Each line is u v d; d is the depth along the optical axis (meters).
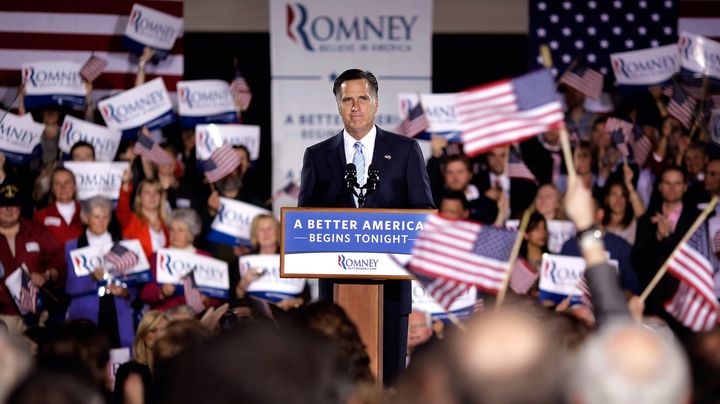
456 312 12.13
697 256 7.68
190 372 2.75
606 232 14.29
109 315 13.67
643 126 15.96
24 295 13.27
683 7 16.59
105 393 6.12
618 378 2.74
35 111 15.68
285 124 16.16
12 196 13.80
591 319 10.91
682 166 15.45
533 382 2.78
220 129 15.31
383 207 8.34
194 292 13.83
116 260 13.66
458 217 14.32
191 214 14.23
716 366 3.76
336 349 2.97
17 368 3.14
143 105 15.45
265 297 14.05
